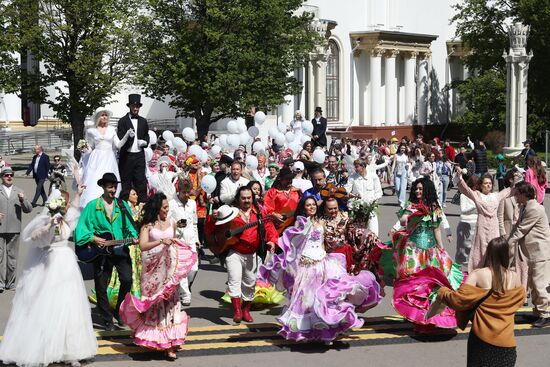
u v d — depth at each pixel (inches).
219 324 442.6
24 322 359.6
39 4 1433.3
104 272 430.6
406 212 430.9
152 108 2162.9
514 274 298.7
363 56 2348.7
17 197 527.8
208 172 688.4
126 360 370.9
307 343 399.5
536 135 2139.5
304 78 2022.6
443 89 2576.3
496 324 292.8
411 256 425.1
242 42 1407.5
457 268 442.3
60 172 1012.5
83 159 587.8
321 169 538.6
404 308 412.5
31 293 360.8
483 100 2169.0
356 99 2349.9
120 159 601.3
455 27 2679.6
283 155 762.2
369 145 1562.5
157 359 372.5
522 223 438.6
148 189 663.8
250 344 397.4
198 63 1392.7
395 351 386.9
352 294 388.5
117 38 1443.2
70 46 1433.3
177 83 1391.5
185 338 399.2
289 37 1510.8
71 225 373.7
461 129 2506.2
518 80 1763.0
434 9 2618.1
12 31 1416.1
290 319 388.5
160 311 372.8
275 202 521.7
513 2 2193.7
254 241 437.4
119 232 427.8
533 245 437.7
